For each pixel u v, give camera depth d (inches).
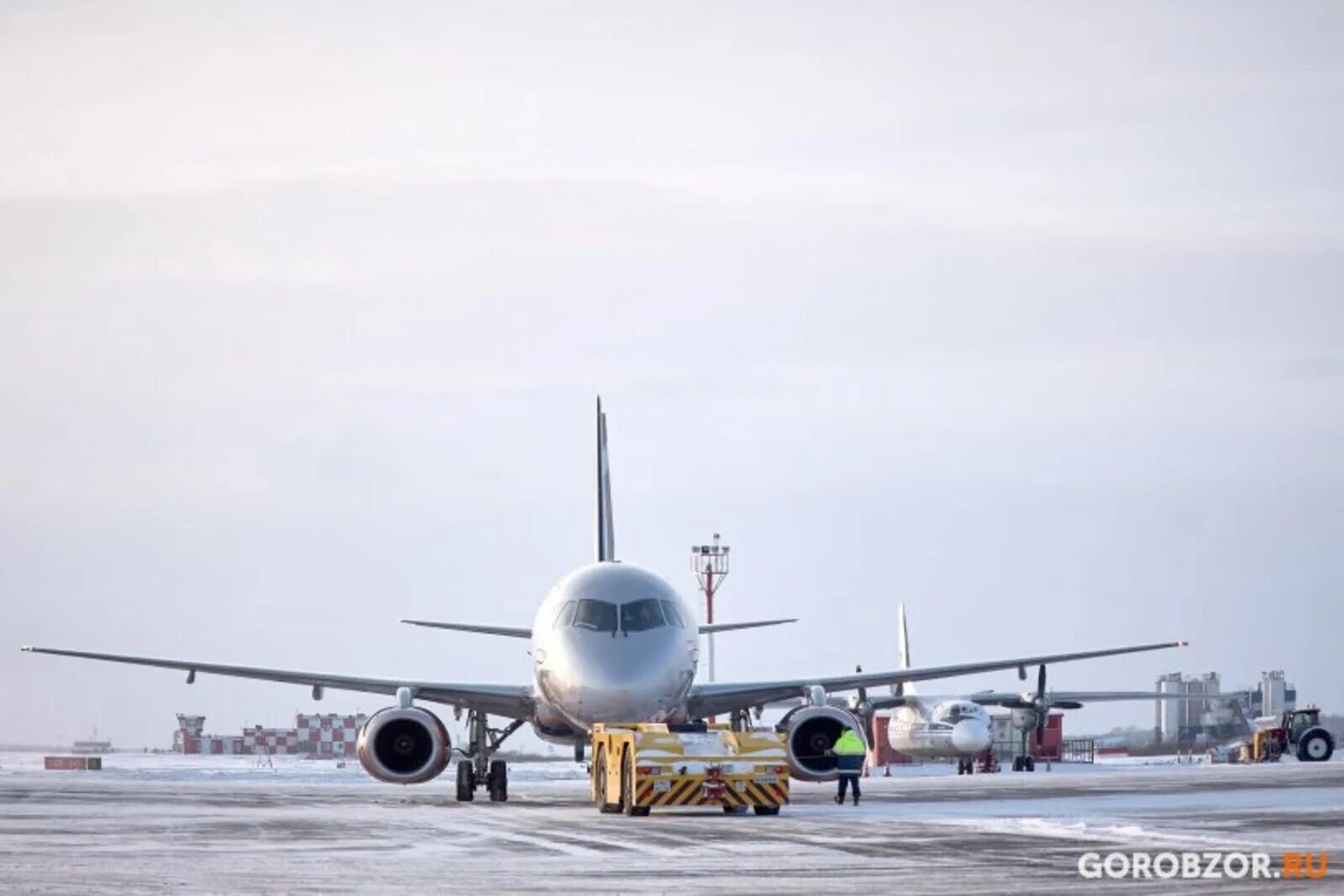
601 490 5718.5
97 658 4835.1
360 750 4426.7
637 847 2940.5
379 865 2657.5
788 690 4768.7
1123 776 6427.2
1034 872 2481.5
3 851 2930.6
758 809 3806.6
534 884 2375.7
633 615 4340.6
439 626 5211.6
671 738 3794.3
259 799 4938.5
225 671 4867.1
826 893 2246.6
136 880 2438.5
